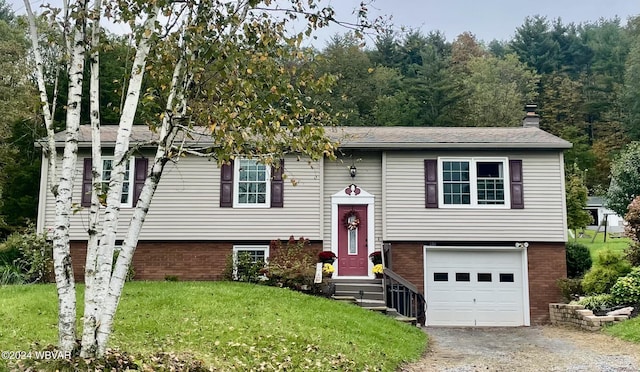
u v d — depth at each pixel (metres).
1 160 25.52
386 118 40.31
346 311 12.80
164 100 7.73
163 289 13.35
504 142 16.92
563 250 16.88
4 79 25.33
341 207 17.36
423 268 16.88
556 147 16.88
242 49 7.29
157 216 16.86
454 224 16.95
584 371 9.41
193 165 17.12
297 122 7.23
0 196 25.67
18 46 25.78
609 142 45.03
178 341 8.96
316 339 9.91
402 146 16.97
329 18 7.42
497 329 15.53
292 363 8.41
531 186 17.08
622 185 23.52
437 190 17.11
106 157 16.95
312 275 15.11
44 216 16.44
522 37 56.06
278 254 16.45
